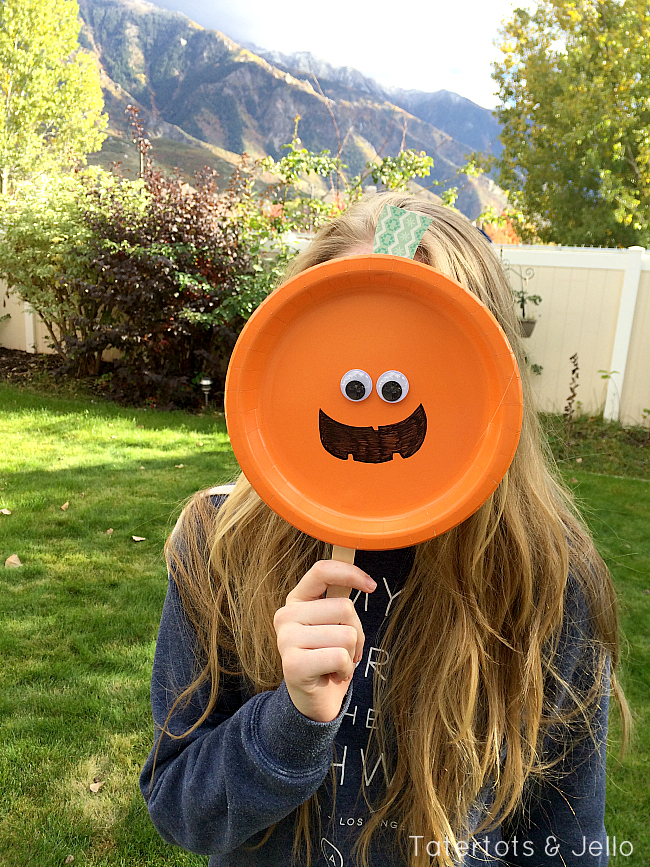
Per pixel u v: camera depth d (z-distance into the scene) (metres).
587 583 1.02
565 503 1.18
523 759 0.98
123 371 8.30
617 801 2.58
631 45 19.41
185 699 0.95
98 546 4.31
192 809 0.84
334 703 0.73
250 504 0.97
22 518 4.63
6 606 3.63
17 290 8.96
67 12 24.09
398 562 0.95
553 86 20.89
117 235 8.15
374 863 0.95
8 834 2.39
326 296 0.80
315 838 0.96
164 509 4.87
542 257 8.09
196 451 6.28
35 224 8.48
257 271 8.23
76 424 7.00
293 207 8.62
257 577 0.95
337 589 0.74
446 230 0.98
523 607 0.96
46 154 24.00
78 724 2.86
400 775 0.93
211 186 8.50
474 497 0.78
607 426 8.00
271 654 0.93
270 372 0.81
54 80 24.25
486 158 22.94
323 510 0.80
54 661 3.22
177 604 0.98
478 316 0.76
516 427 0.77
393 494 0.81
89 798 2.53
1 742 2.75
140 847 2.37
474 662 0.91
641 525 5.36
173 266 7.75
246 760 0.78
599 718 1.04
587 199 21.16
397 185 8.48
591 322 8.12
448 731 0.92
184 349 8.45
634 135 19.45
